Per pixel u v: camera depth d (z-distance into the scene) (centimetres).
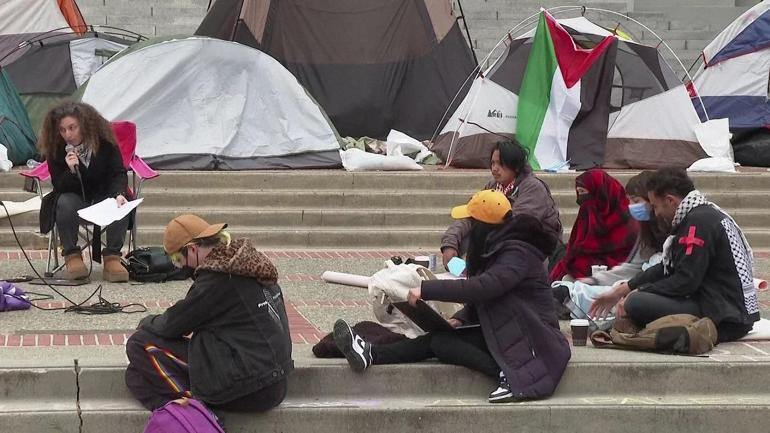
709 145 2289
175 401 841
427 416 920
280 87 2173
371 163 2092
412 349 955
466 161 2248
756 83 2528
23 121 2173
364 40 2533
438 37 2542
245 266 862
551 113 2272
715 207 1027
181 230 880
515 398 921
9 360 942
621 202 1205
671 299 1020
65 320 1149
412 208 1911
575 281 1195
